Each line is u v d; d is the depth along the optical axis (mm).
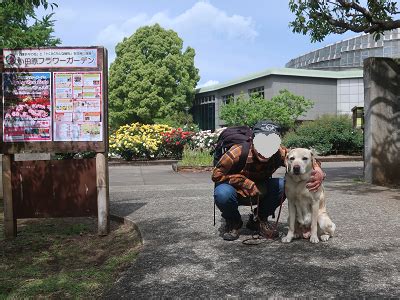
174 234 4887
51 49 5219
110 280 3697
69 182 5488
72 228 5781
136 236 5203
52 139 5281
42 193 5473
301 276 3383
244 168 4340
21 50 5211
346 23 9609
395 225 5176
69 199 5492
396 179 9539
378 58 9531
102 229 5426
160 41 39750
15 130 5273
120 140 19984
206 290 3146
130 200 7680
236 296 3020
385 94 9562
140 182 11492
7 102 5254
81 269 4152
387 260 3768
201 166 15031
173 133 20719
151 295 3086
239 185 4383
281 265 3660
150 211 6453
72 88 5250
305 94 31594
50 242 5203
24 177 5453
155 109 39438
